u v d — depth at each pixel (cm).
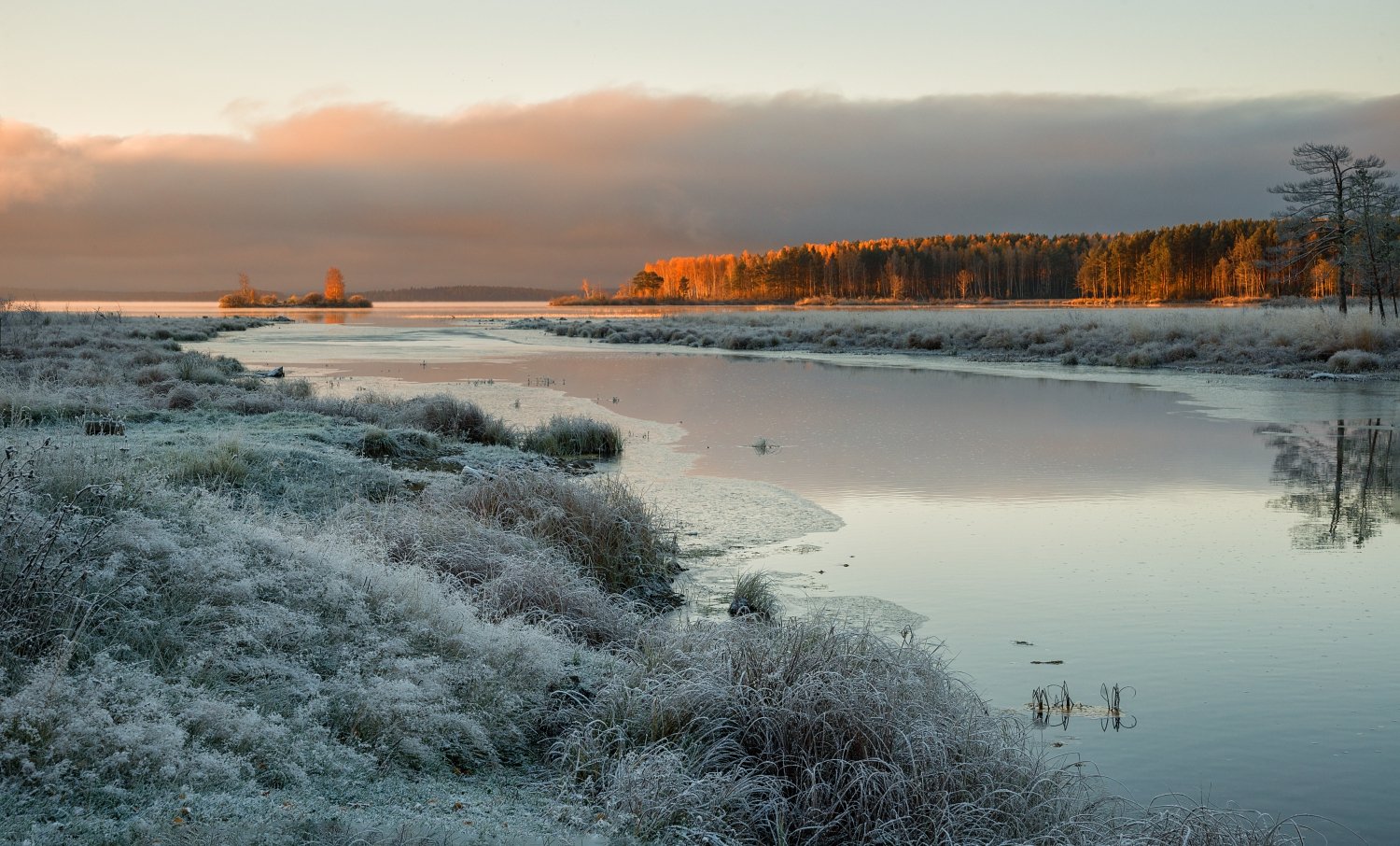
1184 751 603
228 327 6950
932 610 882
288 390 2070
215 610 561
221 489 973
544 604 793
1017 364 4019
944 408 2473
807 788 506
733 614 869
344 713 507
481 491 1094
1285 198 4525
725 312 11394
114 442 1173
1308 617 858
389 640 601
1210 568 1022
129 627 522
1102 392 2873
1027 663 749
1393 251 4278
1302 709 664
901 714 547
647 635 707
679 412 2384
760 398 2716
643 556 1009
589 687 612
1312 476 1547
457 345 5388
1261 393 2805
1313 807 535
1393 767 582
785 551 1096
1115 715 652
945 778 501
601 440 1777
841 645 632
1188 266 14925
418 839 392
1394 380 3078
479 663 596
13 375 2061
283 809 398
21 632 476
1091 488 1447
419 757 489
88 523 609
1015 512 1294
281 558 673
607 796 474
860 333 5328
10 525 561
